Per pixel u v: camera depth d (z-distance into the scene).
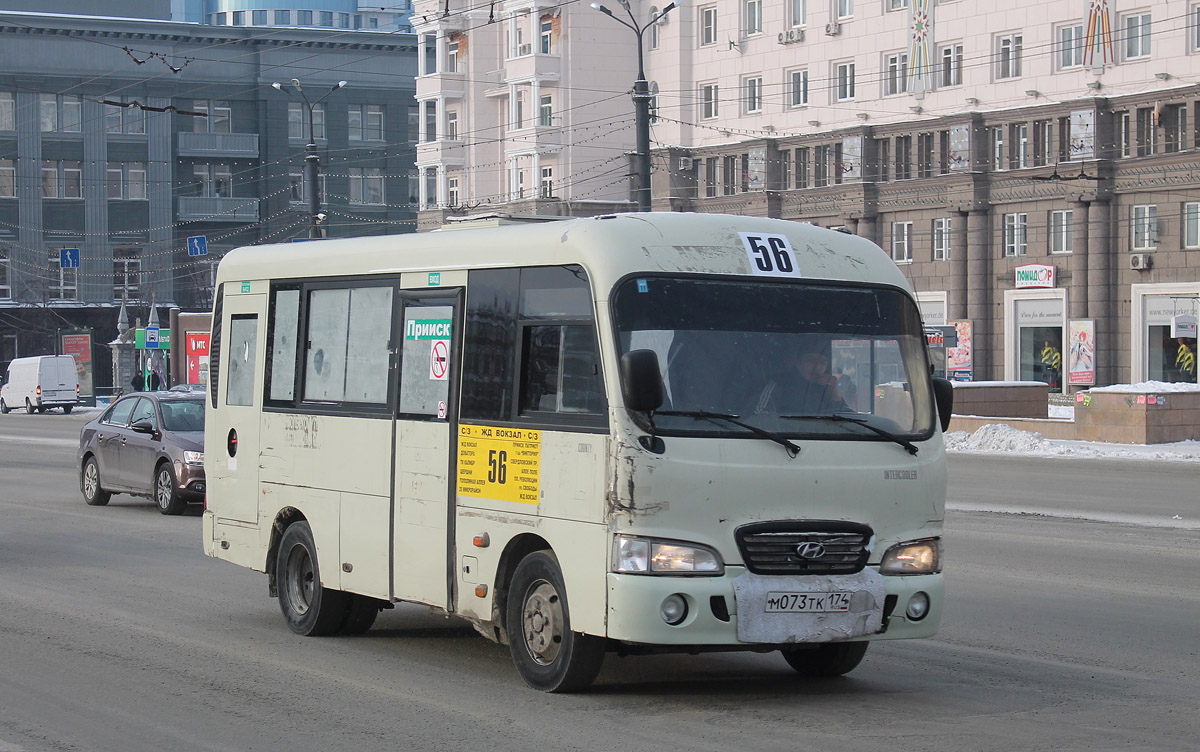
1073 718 7.27
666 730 6.97
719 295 7.56
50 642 9.52
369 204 82.25
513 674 8.44
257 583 12.30
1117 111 44.72
